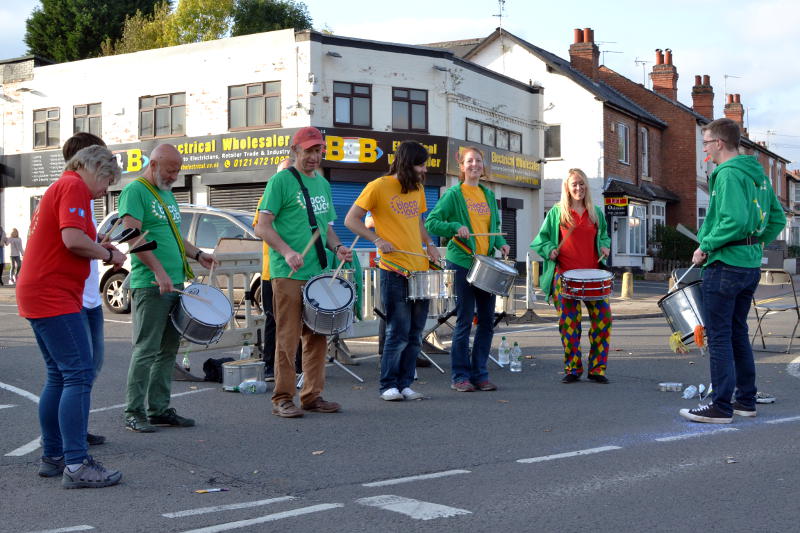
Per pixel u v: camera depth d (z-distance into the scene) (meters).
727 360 6.76
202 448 5.98
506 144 32.59
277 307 6.98
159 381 6.64
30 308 4.92
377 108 27.06
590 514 4.38
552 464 5.47
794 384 8.74
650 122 40.38
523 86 33.75
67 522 4.32
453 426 6.69
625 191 35.06
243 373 8.31
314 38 25.89
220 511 4.49
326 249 7.48
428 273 7.51
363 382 8.85
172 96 28.11
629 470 5.30
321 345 7.25
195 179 27.94
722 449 5.85
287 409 7.04
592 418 6.99
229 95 27.06
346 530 4.15
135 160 28.42
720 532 4.09
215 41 27.23
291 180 6.88
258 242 12.98
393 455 5.76
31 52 50.72
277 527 4.20
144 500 4.72
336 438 6.28
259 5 43.66
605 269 8.95
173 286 6.35
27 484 5.07
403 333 7.70
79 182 4.94
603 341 8.81
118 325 14.41
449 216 8.12
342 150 26.20
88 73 29.67
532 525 4.21
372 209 7.45
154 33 41.94
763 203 6.70
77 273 4.99
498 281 7.85
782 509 4.45
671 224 42.59
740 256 6.66
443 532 4.12
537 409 7.38
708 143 6.82
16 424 6.75
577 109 35.78
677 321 7.54
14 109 31.33
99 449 5.95
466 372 8.34
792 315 18.05
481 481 5.07
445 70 28.23
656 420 6.90
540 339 13.00
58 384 5.22
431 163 27.86
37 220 4.96
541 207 34.34
